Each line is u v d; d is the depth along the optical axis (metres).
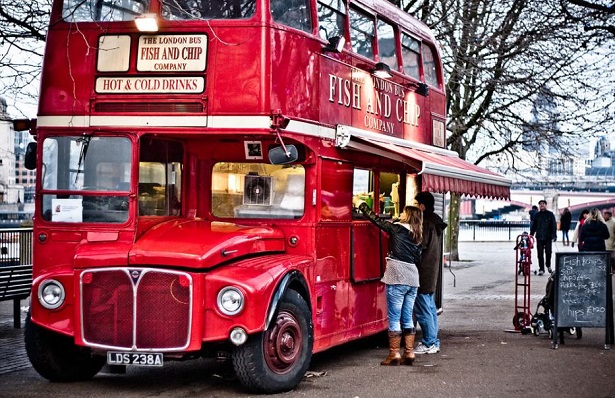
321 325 10.10
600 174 122.88
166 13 9.41
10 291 13.70
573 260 12.36
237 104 9.27
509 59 23.22
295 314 9.34
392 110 12.54
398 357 10.81
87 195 9.39
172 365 11.08
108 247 8.95
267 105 9.25
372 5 12.00
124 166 9.37
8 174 57.94
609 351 12.02
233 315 8.56
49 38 9.68
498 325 15.08
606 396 8.84
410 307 10.90
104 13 9.57
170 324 8.64
